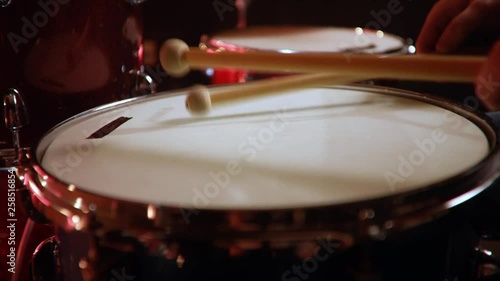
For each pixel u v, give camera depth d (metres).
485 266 0.83
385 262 0.76
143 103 1.03
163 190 0.79
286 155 0.85
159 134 0.92
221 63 0.97
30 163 0.85
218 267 0.75
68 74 1.03
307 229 0.73
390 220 0.74
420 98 1.01
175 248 0.75
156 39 2.43
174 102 1.03
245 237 0.73
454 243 0.80
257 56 0.95
